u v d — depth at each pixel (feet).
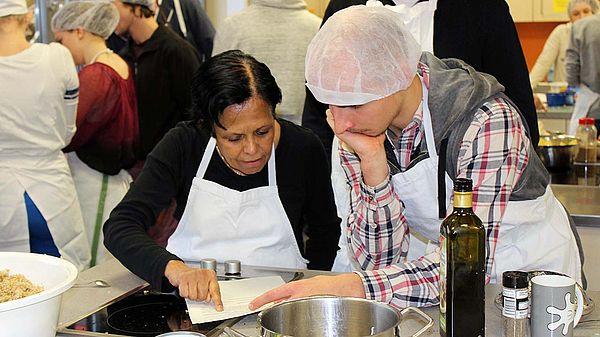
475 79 5.02
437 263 5.03
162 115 11.87
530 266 5.77
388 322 4.10
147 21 11.84
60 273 4.55
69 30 11.19
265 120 5.76
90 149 11.32
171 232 7.43
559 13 20.67
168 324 4.86
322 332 4.25
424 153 5.21
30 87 9.89
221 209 6.32
